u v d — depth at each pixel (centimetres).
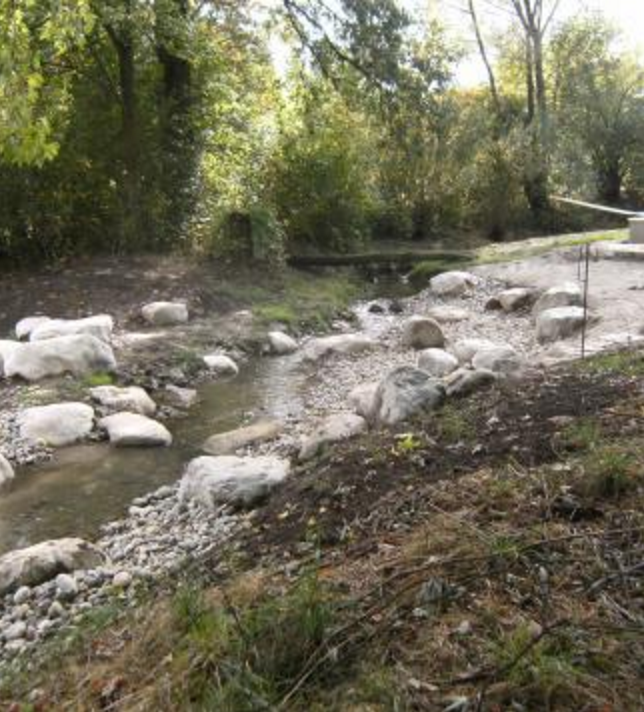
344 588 307
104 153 1403
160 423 767
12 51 509
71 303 1135
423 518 363
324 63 1581
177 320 1101
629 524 317
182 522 515
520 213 2192
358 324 1210
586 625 258
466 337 1051
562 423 448
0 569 457
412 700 238
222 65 1532
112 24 1253
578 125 2664
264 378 926
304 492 461
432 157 1923
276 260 1441
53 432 710
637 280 1152
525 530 322
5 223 1280
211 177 1560
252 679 252
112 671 297
